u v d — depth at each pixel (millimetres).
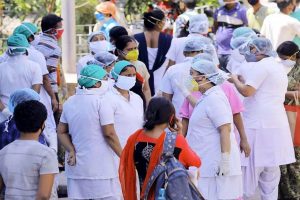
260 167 11141
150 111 7668
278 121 11023
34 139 7289
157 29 13398
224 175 9266
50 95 11992
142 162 7676
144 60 13391
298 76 11734
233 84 10953
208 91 9414
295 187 11891
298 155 11805
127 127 9828
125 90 9977
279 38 15164
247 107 11078
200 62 9406
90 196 9547
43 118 7266
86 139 9477
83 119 9453
